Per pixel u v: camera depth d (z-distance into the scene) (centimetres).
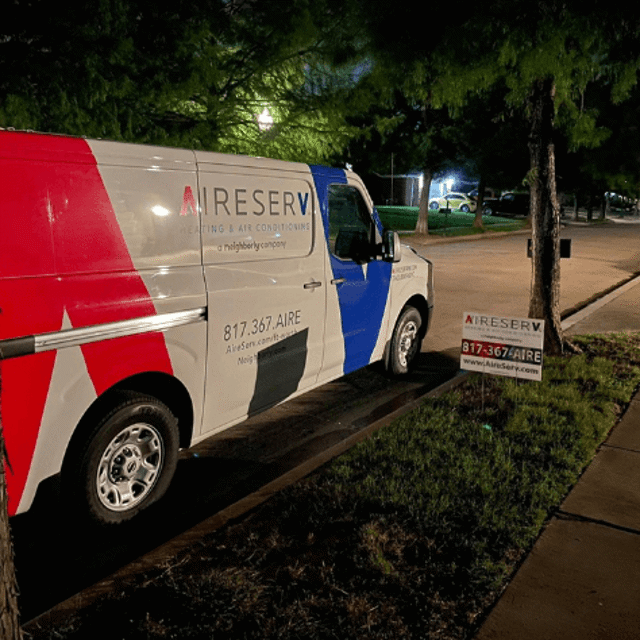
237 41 927
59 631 280
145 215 379
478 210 3341
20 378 321
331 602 300
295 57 953
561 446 478
